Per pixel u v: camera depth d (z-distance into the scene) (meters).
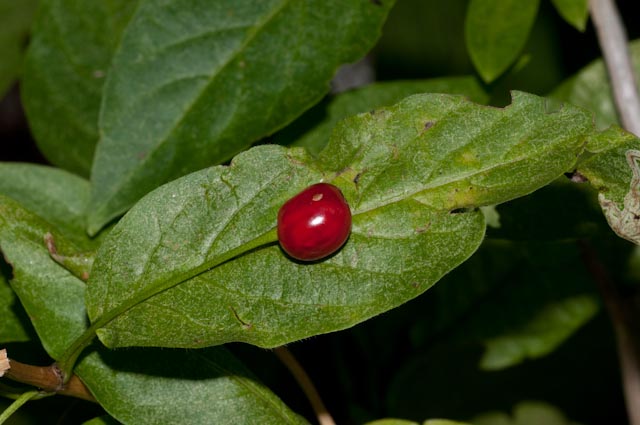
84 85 0.30
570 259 0.30
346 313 0.23
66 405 0.28
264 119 0.27
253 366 0.28
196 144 0.27
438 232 0.23
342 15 0.27
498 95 0.30
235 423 0.24
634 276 0.30
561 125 0.23
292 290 0.23
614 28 0.28
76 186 0.27
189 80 0.27
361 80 0.41
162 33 0.27
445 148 0.23
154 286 0.23
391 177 0.23
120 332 0.23
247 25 0.27
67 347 0.24
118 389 0.24
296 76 0.27
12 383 0.24
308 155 0.23
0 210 0.24
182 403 0.24
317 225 0.22
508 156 0.23
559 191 0.27
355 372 0.30
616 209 0.23
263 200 0.23
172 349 0.24
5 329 0.25
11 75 0.35
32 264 0.24
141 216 0.23
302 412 0.29
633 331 0.29
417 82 0.28
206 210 0.23
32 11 0.35
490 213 0.27
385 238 0.23
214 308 0.23
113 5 0.30
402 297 0.23
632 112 0.28
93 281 0.23
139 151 0.26
